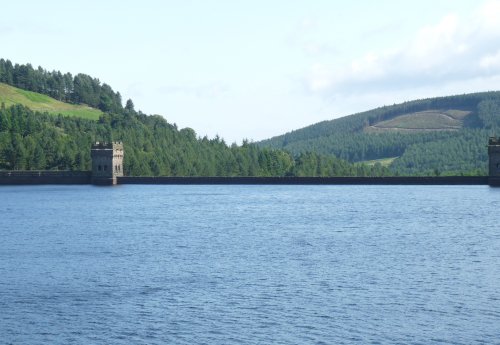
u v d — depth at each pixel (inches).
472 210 5999.0
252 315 2374.5
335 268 3152.1
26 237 4375.0
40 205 6998.0
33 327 2263.8
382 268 3147.1
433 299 2556.6
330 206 6683.1
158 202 7352.4
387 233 4485.7
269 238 4261.8
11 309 2458.2
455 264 3243.1
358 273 3031.5
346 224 5064.0
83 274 3043.8
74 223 5270.7
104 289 2746.1
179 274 3034.0
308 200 7504.9
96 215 5930.1
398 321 2297.0
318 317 2345.0
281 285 2792.8
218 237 4328.3
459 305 2474.2
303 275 2989.7
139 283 2849.4
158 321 2316.7
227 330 2222.0
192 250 3742.6
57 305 2508.6
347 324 2271.2
